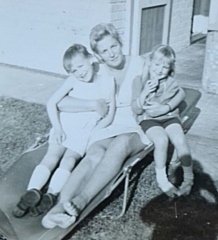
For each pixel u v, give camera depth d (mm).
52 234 2244
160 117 2518
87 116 2529
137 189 2600
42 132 2895
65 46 3059
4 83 3389
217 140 2600
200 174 2613
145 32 2787
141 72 2539
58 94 2605
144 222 2393
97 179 2357
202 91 2834
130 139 2465
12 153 2752
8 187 2408
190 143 2639
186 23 3021
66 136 2539
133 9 2684
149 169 2721
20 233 2223
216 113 2686
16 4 3143
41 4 3020
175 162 2637
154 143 2498
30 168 2484
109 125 2518
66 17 2904
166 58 2502
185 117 2750
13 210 2305
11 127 2971
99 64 2574
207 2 3047
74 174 2391
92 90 2551
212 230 2336
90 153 2451
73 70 2574
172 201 2525
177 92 2541
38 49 3213
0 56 3453
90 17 2803
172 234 2311
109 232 2338
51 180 2396
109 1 2678
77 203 2279
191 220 2387
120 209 2482
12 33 3281
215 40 2773
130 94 2529
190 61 2971
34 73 3285
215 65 2805
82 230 2352
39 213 2287
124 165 2445
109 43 2518
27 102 3143
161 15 2830
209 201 2492
